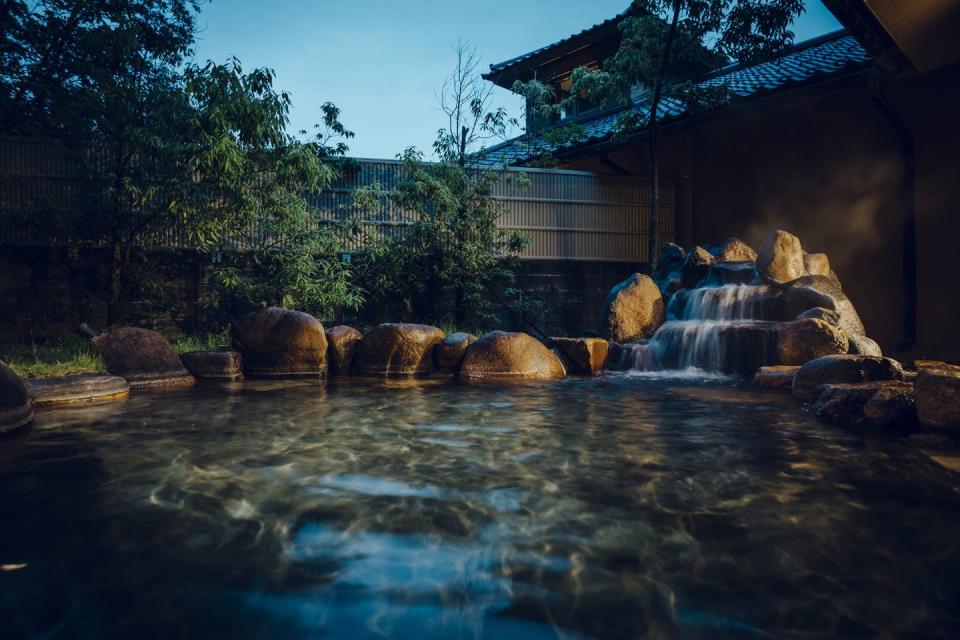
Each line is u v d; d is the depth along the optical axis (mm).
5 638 1576
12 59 8422
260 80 7477
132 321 8648
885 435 4059
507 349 7355
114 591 1846
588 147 11500
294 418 4707
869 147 8648
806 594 1838
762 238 10133
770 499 2738
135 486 2918
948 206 7766
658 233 11383
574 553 2145
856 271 8828
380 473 3186
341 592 1850
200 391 6125
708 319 8453
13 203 8117
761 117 10148
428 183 9219
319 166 8320
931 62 7250
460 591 1856
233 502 2697
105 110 7051
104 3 8766
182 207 7398
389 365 7535
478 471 3232
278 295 8719
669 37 9336
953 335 7707
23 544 2201
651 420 4652
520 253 10570
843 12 6504
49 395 5121
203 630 1627
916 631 1631
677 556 2115
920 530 2354
